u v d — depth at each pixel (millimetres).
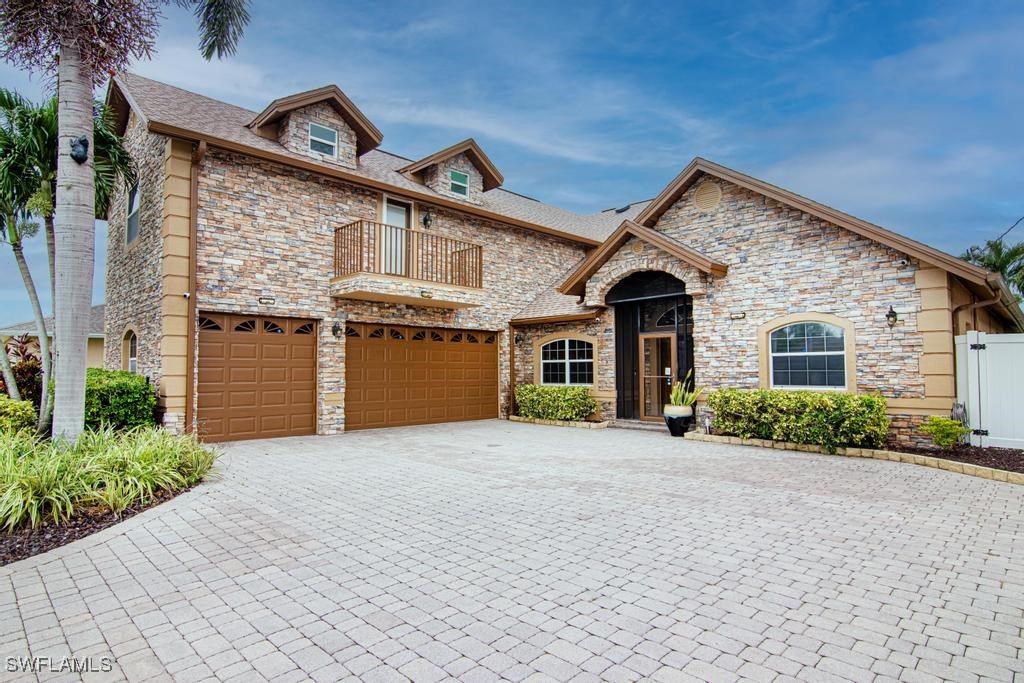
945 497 6680
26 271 9492
